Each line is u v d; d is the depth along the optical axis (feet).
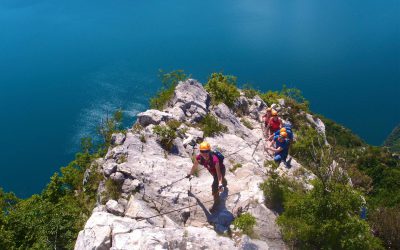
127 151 50.72
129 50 567.59
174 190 45.93
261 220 43.29
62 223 48.16
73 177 68.44
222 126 67.92
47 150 364.99
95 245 35.37
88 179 54.13
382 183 145.79
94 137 352.49
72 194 64.59
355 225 41.52
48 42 584.81
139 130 58.29
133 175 46.21
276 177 49.88
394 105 589.73
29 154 361.92
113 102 419.33
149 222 39.91
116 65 513.86
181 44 616.80
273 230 42.68
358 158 165.07
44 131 391.04
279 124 66.44
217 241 38.01
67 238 46.60
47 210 52.70
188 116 68.18
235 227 41.37
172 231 38.27
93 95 434.71
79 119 396.98
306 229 41.34
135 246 34.81
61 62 522.06
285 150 59.16
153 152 52.90
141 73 491.31
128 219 39.04
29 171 347.36
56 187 67.82
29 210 54.90
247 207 44.50
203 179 49.90
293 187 50.60
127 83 460.55
